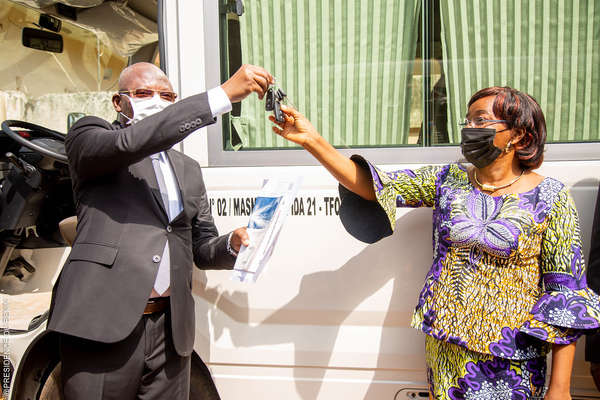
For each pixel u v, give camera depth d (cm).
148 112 162
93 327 145
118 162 145
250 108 194
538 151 148
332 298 186
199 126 146
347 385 187
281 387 191
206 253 175
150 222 157
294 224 188
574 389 176
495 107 146
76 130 156
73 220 202
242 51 193
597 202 165
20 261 282
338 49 191
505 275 142
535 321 138
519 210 141
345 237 185
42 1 300
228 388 194
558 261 140
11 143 263
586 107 184
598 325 134
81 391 151
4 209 259
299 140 152
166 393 163
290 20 191
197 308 195
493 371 142
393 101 191
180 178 168
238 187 191
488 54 186
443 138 190
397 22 188
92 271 149
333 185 186
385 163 189
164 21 195
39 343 190
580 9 181
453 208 149
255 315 191
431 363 154
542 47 184
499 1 183
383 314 184
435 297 149
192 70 193
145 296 151
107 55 353
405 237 183
